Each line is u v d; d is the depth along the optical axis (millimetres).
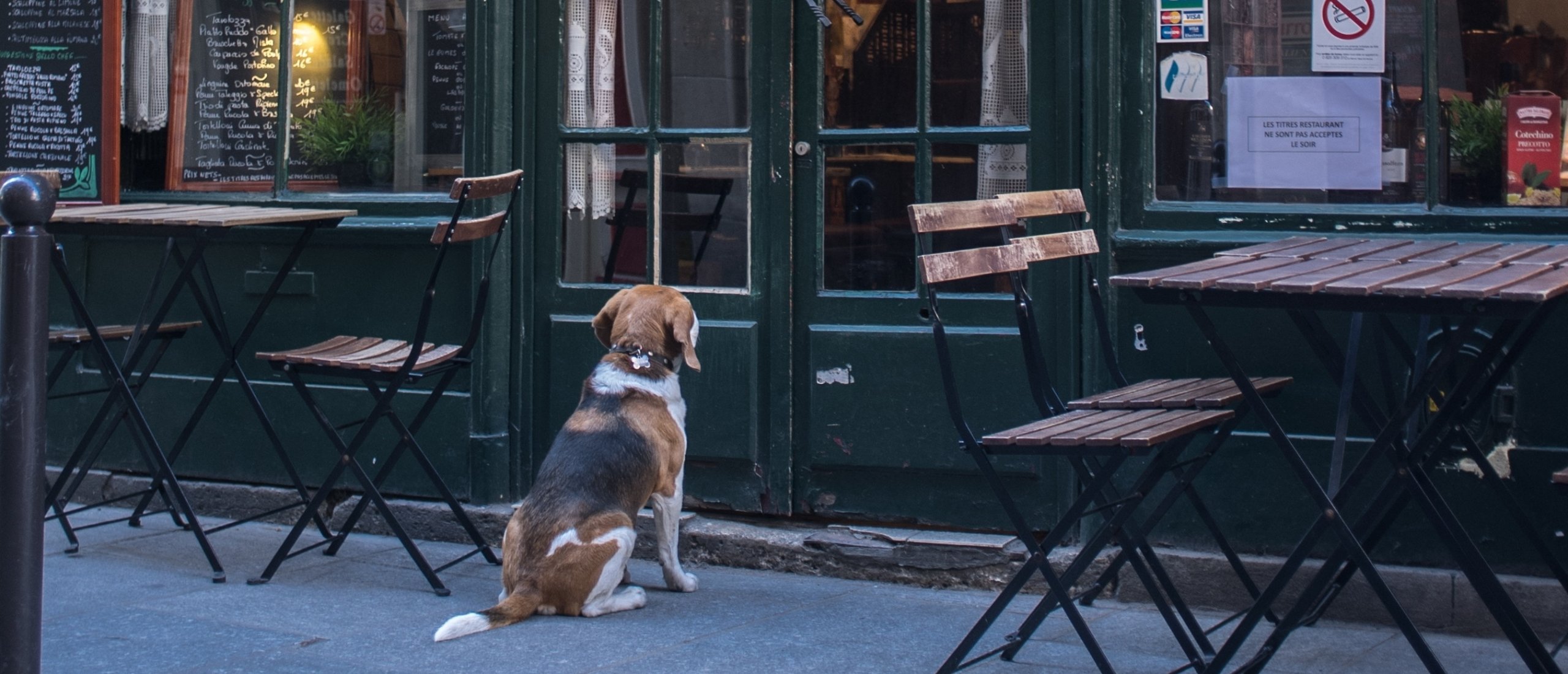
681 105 4840
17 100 5566
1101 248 4246
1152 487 3246
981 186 4520
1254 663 3092
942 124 4574
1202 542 4195
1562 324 3854
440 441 4945
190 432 4578
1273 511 4109
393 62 5125
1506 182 4059
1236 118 4238
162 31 5496
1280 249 3396
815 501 4684
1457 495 3953
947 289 4512
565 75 4926
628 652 3621
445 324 4941
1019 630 3426
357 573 4516
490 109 4875
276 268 5191
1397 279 2658
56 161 5520
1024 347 3459
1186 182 4285
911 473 4555
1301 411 4082
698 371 4680
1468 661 3627
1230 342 4137
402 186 5141
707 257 4820
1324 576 2998
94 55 5457
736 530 4656
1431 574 3918
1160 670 3516
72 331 4766
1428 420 3957
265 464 5230
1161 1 4250
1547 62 4016
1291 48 4195
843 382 4586
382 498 4586
